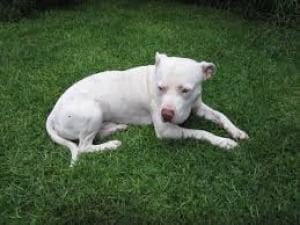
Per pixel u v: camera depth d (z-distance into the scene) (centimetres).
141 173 109
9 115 131
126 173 109
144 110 123
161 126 118
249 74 151
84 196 103
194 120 127
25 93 142
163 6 211
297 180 105
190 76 110
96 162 112
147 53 166
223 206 99
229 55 164
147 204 100
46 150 117
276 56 163
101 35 182
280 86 144
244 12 196
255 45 171
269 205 98
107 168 110
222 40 175
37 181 108
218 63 159
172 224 95
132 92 122
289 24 184
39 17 202
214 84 144
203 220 96
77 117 115
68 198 102
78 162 112
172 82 110
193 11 204
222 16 198
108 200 102
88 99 118
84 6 213
